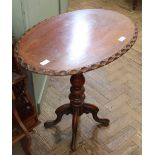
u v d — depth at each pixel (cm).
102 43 134
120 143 168
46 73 120
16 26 149
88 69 120
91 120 183
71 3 320
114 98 200
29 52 131
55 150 166
